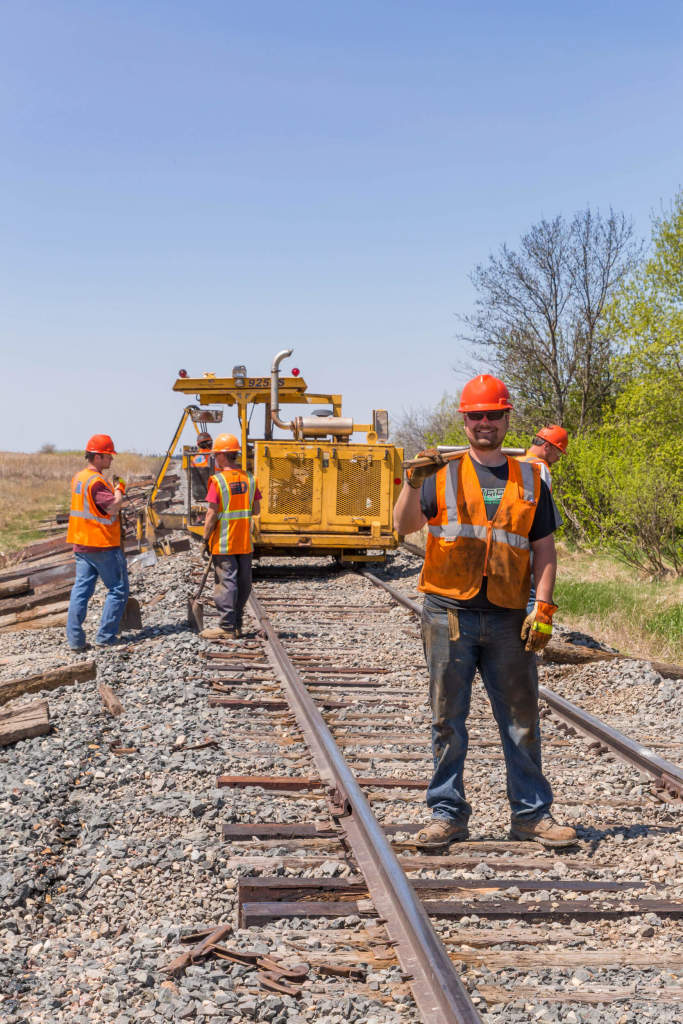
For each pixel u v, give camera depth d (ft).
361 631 36.47
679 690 26.96
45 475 143.02
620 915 13.25
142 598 41.91
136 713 23.39
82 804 17.74
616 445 61.82
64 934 13.46
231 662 29.63
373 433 53.26
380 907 12.98
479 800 18.39
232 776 18.74
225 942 12.34
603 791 18.88
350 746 21.84
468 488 14.79
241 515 32.81
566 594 44.73
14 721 21.77
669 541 54.34
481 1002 10.94
